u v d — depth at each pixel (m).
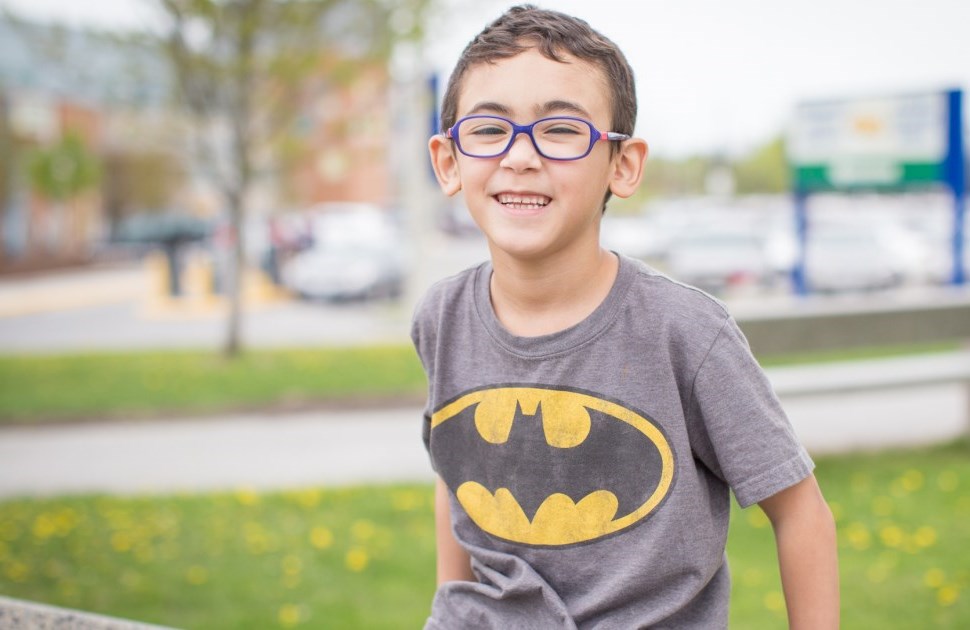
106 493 5.70
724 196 56.75
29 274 28.55
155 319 17.83
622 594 1.38
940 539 4.42
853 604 3.66
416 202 14.37
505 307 1.51
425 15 9.77
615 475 1.40
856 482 5.52
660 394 1.39
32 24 9.89
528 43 1.41
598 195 1.42
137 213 35.03
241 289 11.27
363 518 5.01
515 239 1.40
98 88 10.21
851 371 6.84
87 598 3.89
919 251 17.73
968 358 7.31
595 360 1.42
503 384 1.47
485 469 1.50
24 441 7.38
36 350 13.04
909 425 7.14
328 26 9.91
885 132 10.04
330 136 10.52
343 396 8.78
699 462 1.43
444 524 1.71
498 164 1.41
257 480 6.11
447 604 1.57
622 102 1.46
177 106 10.32
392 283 19.53
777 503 1.41
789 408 7.84
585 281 1.44
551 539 1.43
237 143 10.52
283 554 4.43
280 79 9.91
